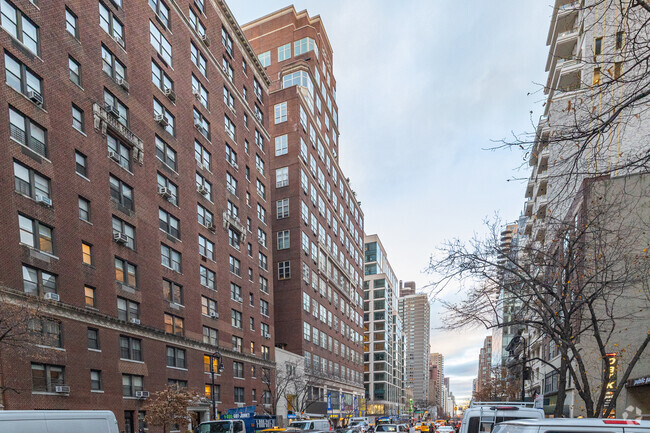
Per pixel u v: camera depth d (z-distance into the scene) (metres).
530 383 44.16
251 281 44.75
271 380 46.09
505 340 68.06
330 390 66.19
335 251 76.75
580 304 12.72
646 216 18.72
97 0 26.36
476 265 12.76
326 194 73.94
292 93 62.53
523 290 14.28
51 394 19.91
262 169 51.41
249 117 48.44
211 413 33.84
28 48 21.23
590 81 25.20
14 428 5.69
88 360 22.39
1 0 20.02
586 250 14.91
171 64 34.22
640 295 21.34
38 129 21.50
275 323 57.72
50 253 21.33
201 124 37.44
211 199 38.44
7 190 19.25
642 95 5.94
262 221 49.69
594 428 5.12
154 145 30.70
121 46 28.19
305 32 75.38
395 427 31.09
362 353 92.25
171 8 34.84
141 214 28.41
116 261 25.89
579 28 33.47
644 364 20.95
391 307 124.81
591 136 6.89
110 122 26.17
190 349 32.19
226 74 43.34
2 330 14.92
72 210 22.81
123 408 24.39
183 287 32.47
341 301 78.06
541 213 31.05
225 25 44.84
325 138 77.44
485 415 11.21
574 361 22.47
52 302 20.38
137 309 27.25
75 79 24.27
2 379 17.72
